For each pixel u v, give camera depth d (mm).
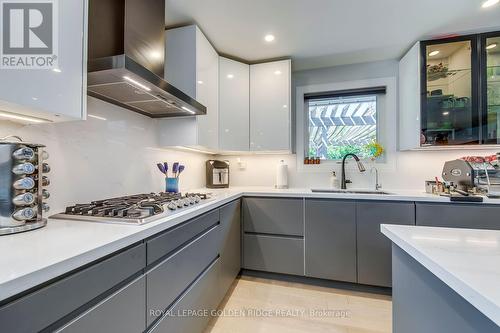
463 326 525
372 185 2502
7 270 514
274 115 2404
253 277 2254
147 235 886
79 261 621
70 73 913
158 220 1005
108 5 1391
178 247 1146
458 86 2025
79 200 1291
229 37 2051
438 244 689
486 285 439
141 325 876
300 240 2092
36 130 1091
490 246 668
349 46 2201
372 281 1931
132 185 1693
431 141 2037
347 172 2582
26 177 837
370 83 2518
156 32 1600
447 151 2297
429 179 2342
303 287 2070
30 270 515
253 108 2455
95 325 684
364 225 1945
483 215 1713
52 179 1154
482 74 1929
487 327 464
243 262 2225
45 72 826
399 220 1871
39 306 540
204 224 1425
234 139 2361
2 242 710
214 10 1709
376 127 2566
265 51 2293
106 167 1478
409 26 1891
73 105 926
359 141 2615
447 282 506
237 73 2393
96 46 1321
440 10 1697
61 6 878
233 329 1524
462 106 2006
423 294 682
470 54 1971
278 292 1985
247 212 2213
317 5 1649
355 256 1966
